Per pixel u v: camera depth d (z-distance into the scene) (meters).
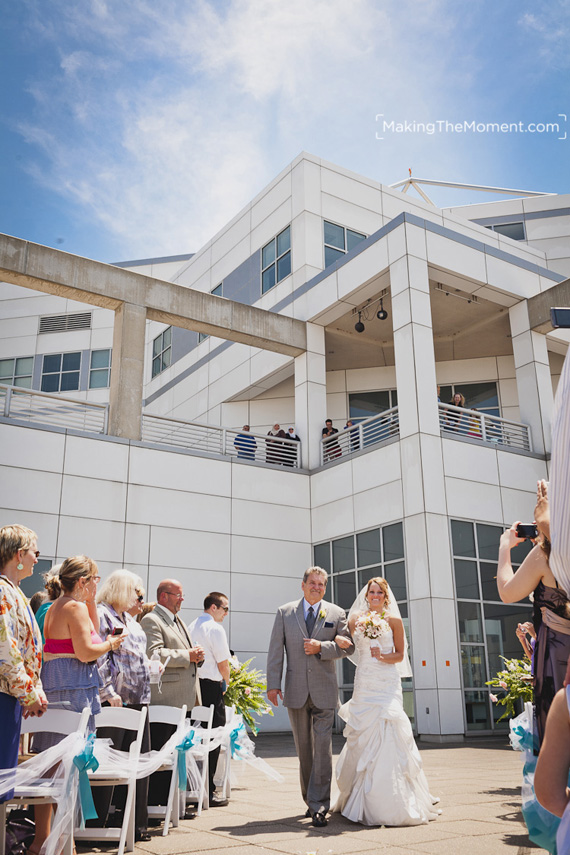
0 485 14.88
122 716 4.55
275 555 18.08
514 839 4.69
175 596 6.37
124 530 16.08
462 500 16.05
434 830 5.09
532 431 18.41
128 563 15.96
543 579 3.12
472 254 18.47
